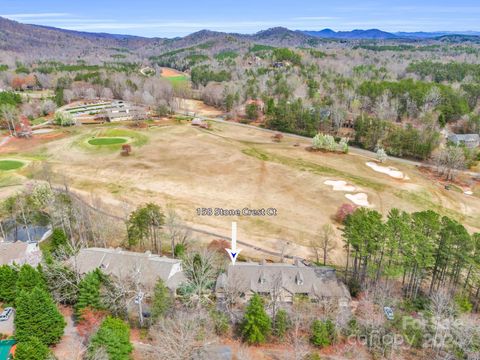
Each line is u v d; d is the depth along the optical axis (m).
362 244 47.12
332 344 39.97
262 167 101.25
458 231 45.78
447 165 100.75
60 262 48.34
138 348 37.72
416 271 49.00
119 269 44.69
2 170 94.69
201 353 36.31
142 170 97.31
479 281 47.75
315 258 62.16
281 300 47.41
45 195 68.56
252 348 39.09
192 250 55.84
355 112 160.75
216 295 47.91
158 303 40.94
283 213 77.62
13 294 45.03
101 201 79.75
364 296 47.12
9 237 67.62
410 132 115.00
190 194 85.06
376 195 86.19
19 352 32.12
